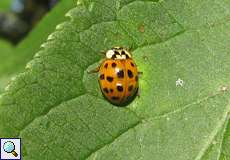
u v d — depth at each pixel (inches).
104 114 3.2
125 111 3.2
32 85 3.0
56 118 3.1
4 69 4.5
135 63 3.3
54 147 3.0
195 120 3.2
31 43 4.2
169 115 3.2
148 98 3.2
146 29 3.3
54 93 3.1
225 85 3.2
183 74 3.3
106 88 3.1
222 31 3.3
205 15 3.3
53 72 3.1
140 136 3.2
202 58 3.3
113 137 3.1
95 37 3.2
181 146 3.2
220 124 3.2
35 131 3.0
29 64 3.0
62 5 3.9
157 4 3.3
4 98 3.0
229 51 3.3
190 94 3.2
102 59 3.2
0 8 5.8
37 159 3.0
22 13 5.7
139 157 3.1
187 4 3.3
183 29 3.3
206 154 3.1
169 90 3.3
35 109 3.0
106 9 3.2
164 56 3.3
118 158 3.1
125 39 3.2
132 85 3.2
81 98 3.1
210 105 3.2
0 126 2.9
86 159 3.1
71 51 3.1
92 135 3.1
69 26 3.1
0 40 5.7
